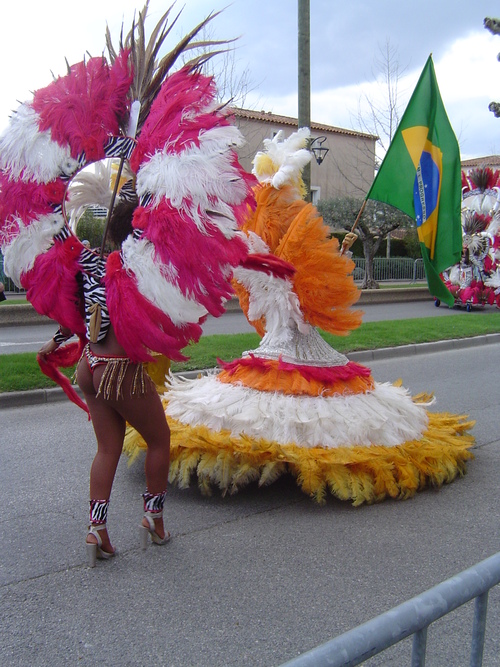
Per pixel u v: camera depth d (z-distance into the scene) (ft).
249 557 11.62
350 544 12.19
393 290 76.43
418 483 14.61
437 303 70.33
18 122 10.58
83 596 10.26
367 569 11.25
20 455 17.71
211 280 9.82
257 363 14.62
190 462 13.69
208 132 9.96
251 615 9.77
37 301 10.88
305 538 12.41
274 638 9.21
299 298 14.25
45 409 23.11
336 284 14.17
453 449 15.35
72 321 10.89
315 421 13.69
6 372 25.76
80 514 13.64
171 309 9.96
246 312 15.65
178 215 9.76
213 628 9.43
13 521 13.23
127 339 10.09
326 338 36.83
